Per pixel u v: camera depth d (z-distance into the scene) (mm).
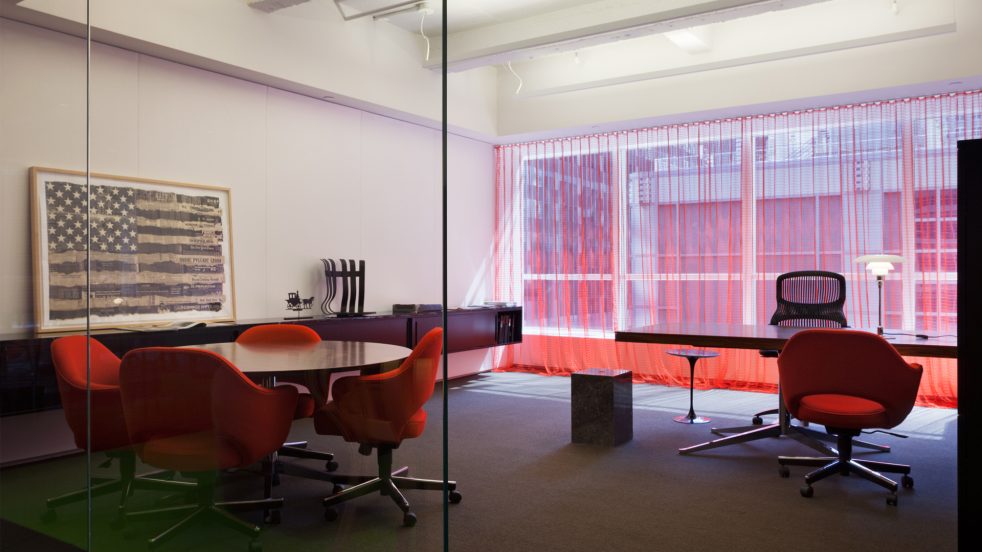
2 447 2582
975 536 1704
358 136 1976
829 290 4684
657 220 6875
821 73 5594
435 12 1551
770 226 6266
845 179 5918
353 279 1961
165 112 2885
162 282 2674
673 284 6766
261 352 2020
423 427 1467
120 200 2740
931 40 5160
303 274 2275
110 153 2777
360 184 2000
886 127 5750
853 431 3195
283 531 1694
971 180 1712
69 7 2850
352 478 1579
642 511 2924
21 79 2861
